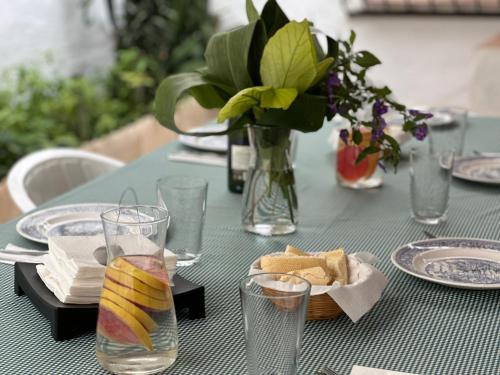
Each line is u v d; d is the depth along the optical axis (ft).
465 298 4.11
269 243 4.94
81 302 3.64
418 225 5.32
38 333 3.68
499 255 4.55
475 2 15.30
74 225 5.14
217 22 17.21
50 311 3.63
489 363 3.43
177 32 16.35
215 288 4.24
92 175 7.23
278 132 4.89
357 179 6.19
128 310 3.21
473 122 8.68
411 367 3.39
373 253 4.77
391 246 4.90
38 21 14.38
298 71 4.53
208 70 4.94
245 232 5.14
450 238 4.77
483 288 4.06
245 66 4.65
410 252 4.60
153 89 15.94
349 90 4.79
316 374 3.31
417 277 4.34
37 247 4.80
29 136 12.55
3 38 13.67
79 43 15.44
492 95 13.15
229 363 3.41
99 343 3.30
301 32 4.36
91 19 15.70
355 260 4.03
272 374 3.08
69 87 14.12
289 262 3.90
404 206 5.76
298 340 3.07
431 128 6.88
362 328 3.74
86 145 10.93
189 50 16.12
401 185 6.33
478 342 3.63
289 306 2.99
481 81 13.23
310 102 4.67
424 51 15.94
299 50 4.42
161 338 3.27
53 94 14.10
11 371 3.33
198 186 4.51
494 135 8.05
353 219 5.45
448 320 3.85
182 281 3.95
